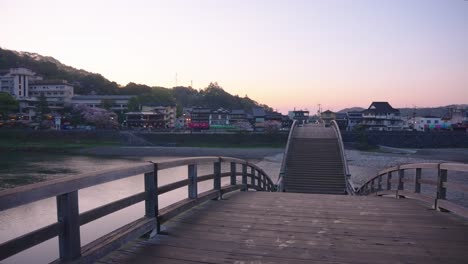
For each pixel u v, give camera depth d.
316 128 35.97
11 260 11.74
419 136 67.62
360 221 5.47
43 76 108.81
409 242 4.34
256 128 83.75
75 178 2.98
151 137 69.69
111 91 112.50
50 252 12.49
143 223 4.14
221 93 138.88
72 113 83.56
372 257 3.78
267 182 15.98
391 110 87.94
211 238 4.39
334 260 3.67
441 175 6.25
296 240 4.39
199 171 34.12
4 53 111.62
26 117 78.62
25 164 40.50
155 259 3.58
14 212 17.64
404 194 8.15
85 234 14.02
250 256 3.76
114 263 3.41
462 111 94.56
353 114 90.44
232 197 7.79
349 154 52.78
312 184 18.94
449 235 4.66
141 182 26.00
